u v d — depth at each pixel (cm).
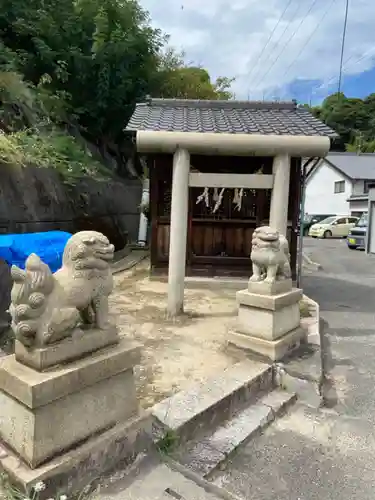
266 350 359
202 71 1491
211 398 286
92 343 216
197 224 745
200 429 269
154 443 240
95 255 220
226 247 749
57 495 190
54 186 727
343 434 294
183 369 343
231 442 267
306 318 484
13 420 198
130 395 235
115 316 497
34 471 186
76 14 1033
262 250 371
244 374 329
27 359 199
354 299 737
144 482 215
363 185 2477
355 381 389
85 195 842
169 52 1379
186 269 731
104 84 1032
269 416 304
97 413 215
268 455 266
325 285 866
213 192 736
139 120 578
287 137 475
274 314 358
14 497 179
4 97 741
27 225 632
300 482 241
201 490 212
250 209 749
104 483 210
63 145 842
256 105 707
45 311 197
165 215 724
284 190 488
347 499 229
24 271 195
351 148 3462
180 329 451
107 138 1180
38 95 869
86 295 214
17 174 632
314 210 2752
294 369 349
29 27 902
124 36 1042
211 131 490
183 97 1310
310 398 333
